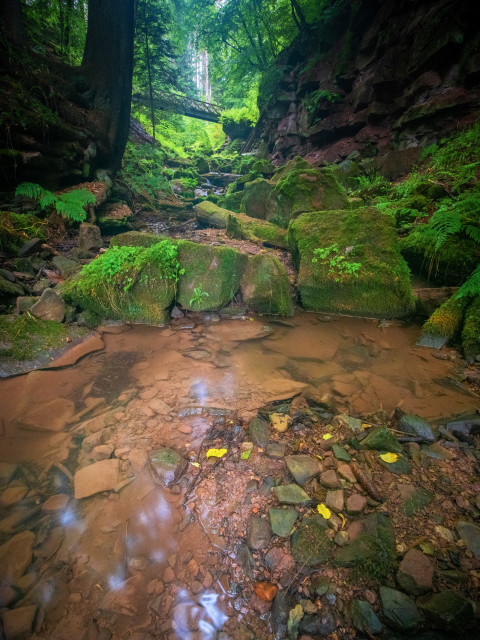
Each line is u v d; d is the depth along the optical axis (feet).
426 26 22.88
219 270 13.78
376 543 4.92
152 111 46.85
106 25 20.99
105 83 21.93
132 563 4.80
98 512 5.54
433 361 10.16
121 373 9.53
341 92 33.58
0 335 9.84
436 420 7.56
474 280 10.34
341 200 19.43
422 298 12.96
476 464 6.40
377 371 9.75
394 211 16.96
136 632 4.09
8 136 16.60
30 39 26.45
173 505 5.68
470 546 4.87
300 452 6.81
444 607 4.12
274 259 14.08
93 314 12.24
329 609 4.25
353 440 7.00
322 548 4.90
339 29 34.86
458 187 16.16
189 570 4.72
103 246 17.16
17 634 4.01
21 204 17.04
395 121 27.25
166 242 13.56
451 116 21.76
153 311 12.64
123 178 27.37
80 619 4.19
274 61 47.98
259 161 34.63
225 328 12.57
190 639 4.03
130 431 7.36
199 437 7.23
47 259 15.05
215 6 52.70
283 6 43.75
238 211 26.91
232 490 5.95
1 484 6.03
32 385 8.84
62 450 6.82
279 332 12.31
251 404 8.32
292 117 41.88
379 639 3.95
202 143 70.85
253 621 4.20
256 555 4.89
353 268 13.41
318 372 9.77
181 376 9.46
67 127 19.75
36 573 4.66
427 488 5.88
